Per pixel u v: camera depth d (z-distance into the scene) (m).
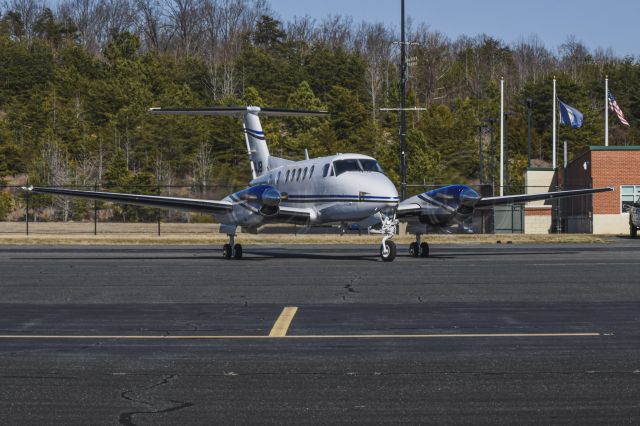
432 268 22.70
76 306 14.48
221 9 148.50
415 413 7.05
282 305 14.47
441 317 12.78
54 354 9.81
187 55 131.12
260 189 27.28
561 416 6.91
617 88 107.88
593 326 11.70
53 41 139.50
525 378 8.34
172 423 6.80
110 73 97.69
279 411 7.15
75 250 34.44
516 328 11.58
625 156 50.75
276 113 34.19
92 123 88.88
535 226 55.00
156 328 11.86
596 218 50.75
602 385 8.00
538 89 98.94
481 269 22.19
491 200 29.56
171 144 81.88
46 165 75.12
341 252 32.25
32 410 7.21
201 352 9.91
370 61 128.38
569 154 93.31
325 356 9.61
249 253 31.53
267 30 138.75
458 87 124.06
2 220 71.12
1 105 98.44
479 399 7.51
